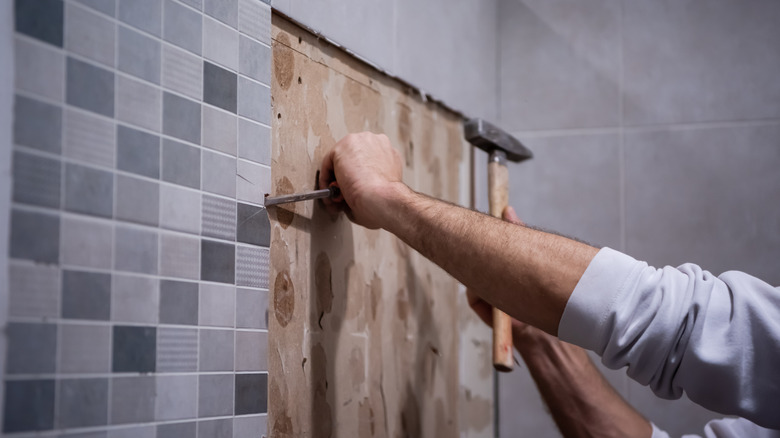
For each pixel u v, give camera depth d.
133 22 0.64
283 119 0.87
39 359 0.55
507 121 1.68
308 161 0.91
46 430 0.55
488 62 1.62
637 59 1.63
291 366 0.85
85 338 0.58
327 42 0.96
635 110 1.62
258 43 0.80
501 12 1.71
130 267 0.62
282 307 0.84
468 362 1.39
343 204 0.96
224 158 0.74
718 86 1.59
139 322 0.63
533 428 1.57
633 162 1.61
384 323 1.08
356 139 0.90
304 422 0.87
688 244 1.56
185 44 0.70
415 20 1.23
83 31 0.59
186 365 0.68
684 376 0.72
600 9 1.67
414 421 1.16
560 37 1.67
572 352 1.17
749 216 1.54
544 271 0.73
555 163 1.64
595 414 1.14
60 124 0.57
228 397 0.73
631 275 0.72
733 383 0.70
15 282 0.53
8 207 0.53
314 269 0.91
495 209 1.10
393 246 1.12
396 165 0.94
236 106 0.76
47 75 0.56
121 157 0.62
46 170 0.56
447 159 1.35
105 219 0.60
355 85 1.03
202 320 0.70
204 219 0.71
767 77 1.57
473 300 1.12
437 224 0.80
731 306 0.71
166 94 0.67
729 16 1.60
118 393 0.61
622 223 1.60
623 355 0.73
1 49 0.53
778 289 0.72
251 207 0.77
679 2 1.63
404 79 1.17
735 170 1.56
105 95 0.61
